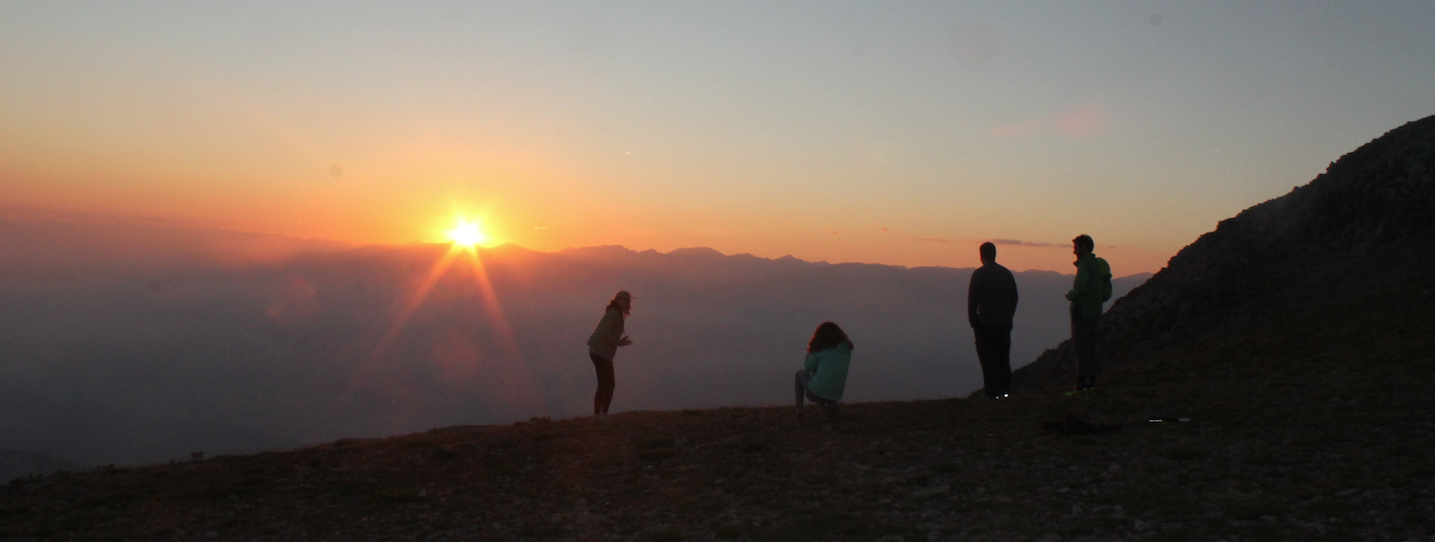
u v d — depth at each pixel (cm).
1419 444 725
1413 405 880
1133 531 589
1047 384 2058
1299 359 1291
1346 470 676
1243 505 609
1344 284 1752
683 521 696
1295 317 1642
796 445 912
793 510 702
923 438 907
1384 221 1923
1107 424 896
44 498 829
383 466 916
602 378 1266
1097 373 1875
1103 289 1195
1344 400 938
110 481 886
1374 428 802
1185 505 629
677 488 789
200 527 729
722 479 807
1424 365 1070
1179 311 1994
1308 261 1970
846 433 952
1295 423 848
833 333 1039
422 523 730
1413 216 1875
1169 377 1373
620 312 1284
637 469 862
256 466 937
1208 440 810
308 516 755
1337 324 1470
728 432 991
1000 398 1142
